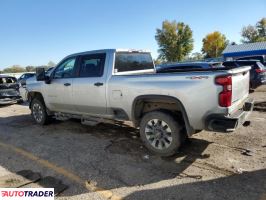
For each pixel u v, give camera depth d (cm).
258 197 320
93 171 411
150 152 478
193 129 421
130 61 566
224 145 496
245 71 458
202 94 392
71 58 597
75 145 537
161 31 6856
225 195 328
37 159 470
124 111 496
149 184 364
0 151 521
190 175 384
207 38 7594
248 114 447
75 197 339
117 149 502
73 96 585
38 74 643
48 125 718
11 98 1187
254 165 407
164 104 458
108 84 507
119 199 330
